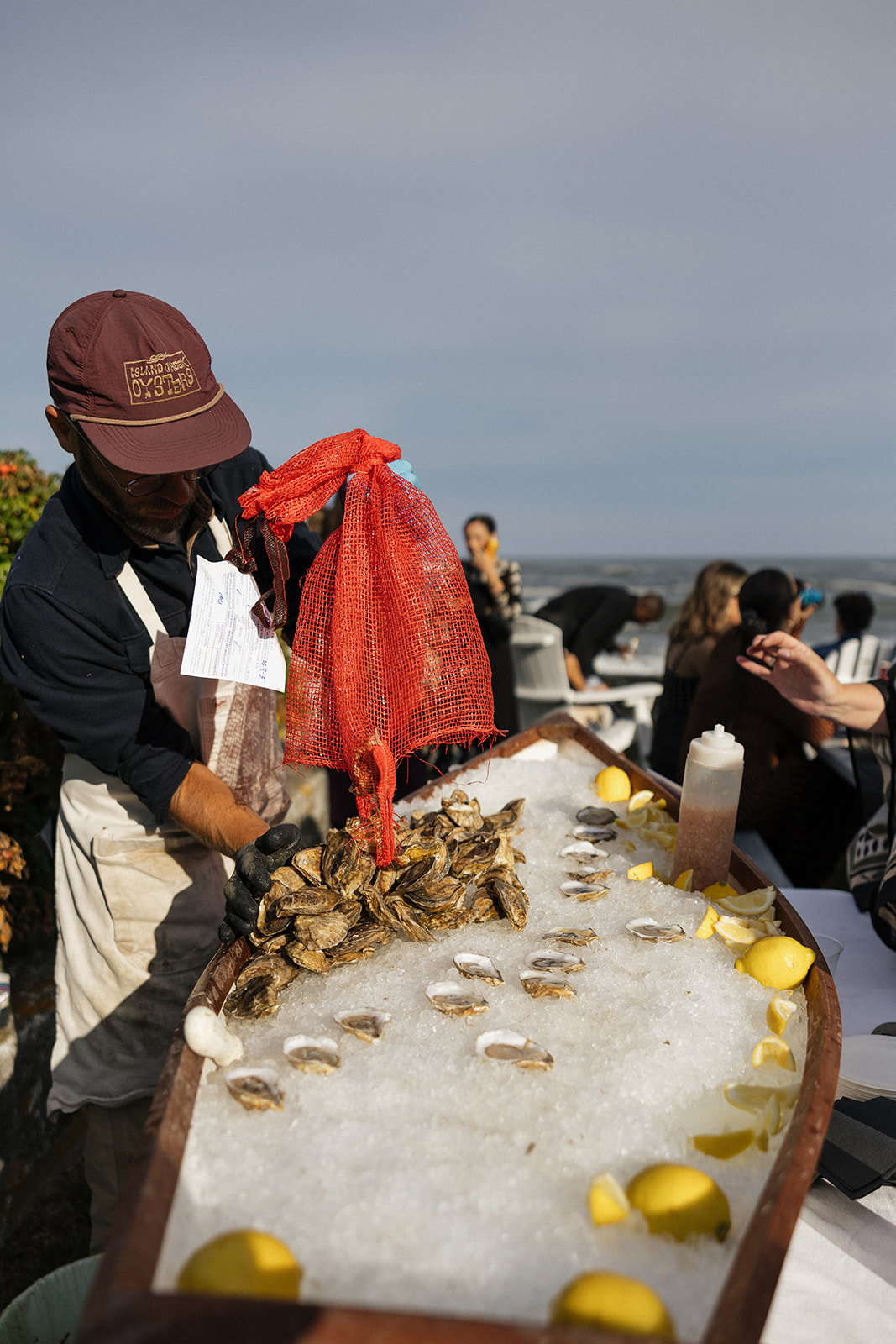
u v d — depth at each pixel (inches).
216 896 72.4
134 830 69.2
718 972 45.8
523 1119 35.1
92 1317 23.0
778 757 124.9
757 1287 25.1
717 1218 30.0
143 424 52.4
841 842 128.3
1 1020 83.4
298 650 52.5
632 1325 24.8
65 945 73.7
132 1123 72.1
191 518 65.5
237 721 71.9
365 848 50.7
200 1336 22.5
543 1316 26.5
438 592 52.3
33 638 60.2
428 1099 36.0
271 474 53.9
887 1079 45.4
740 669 117.8
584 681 227.6
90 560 60.9
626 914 52.6
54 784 111.7
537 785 74.9
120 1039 71.9
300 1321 22.6
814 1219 39.0
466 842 55.4
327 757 52.1
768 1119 35.0
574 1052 39.1
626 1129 34.7
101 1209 72.5
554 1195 31.6
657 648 608.7
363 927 48.0
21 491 111.7
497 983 43.7
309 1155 32.7
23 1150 85.3
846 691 77.4
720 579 145.4
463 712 52.1
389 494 51.9
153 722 63.7
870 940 69.8
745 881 56.1
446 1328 22.4
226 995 42.9
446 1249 28.6
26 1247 80.1
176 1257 28.0
